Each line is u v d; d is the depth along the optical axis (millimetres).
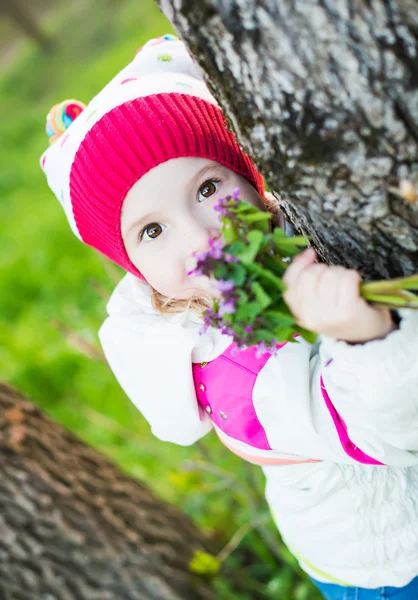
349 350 963
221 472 2145
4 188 7508
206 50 921
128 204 1173
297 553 1445
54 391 3881
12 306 4918
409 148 854
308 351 1190
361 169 887
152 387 1332
